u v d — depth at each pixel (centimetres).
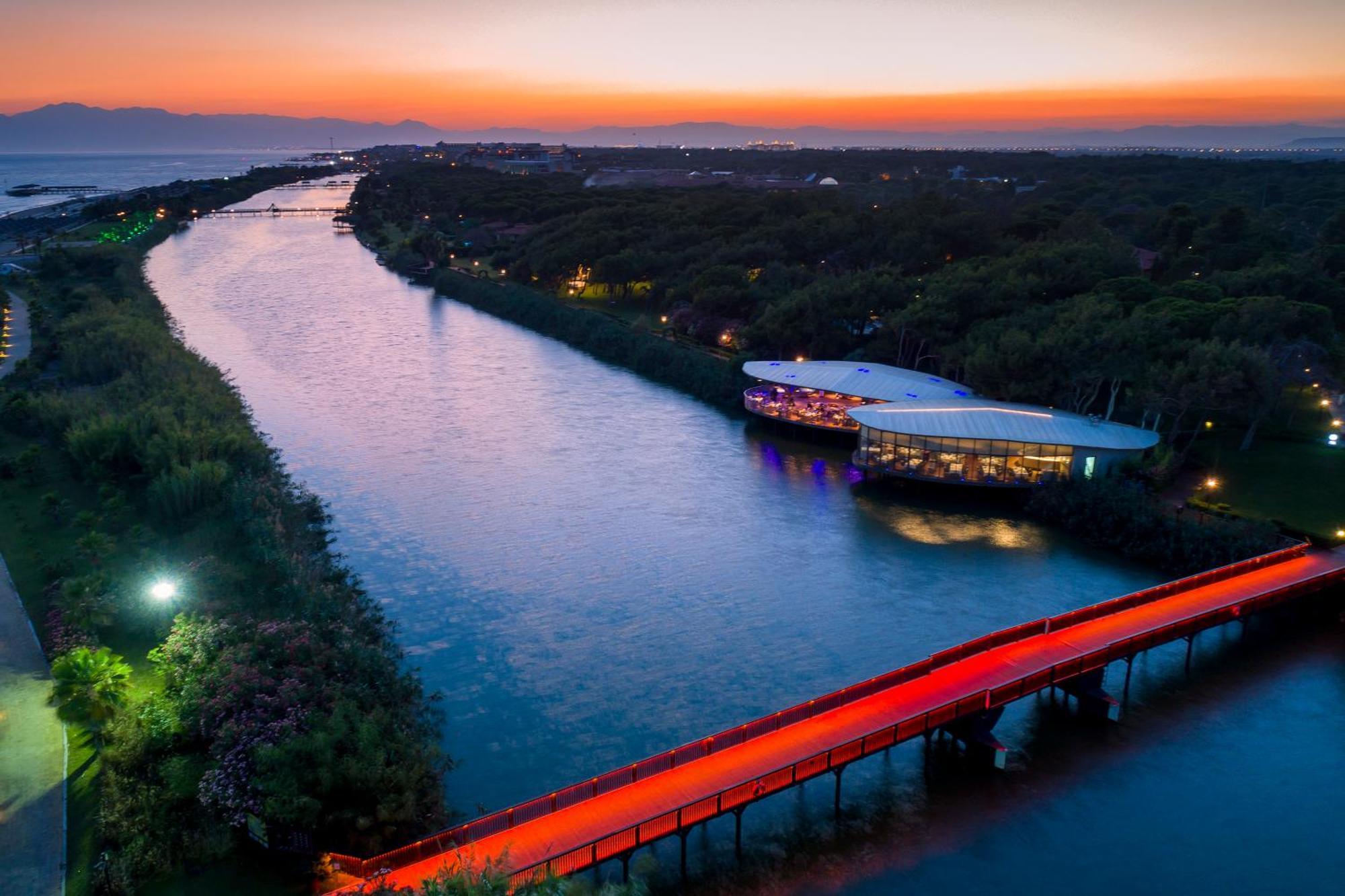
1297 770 4644
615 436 10356
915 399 9506
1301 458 8369
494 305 18075
